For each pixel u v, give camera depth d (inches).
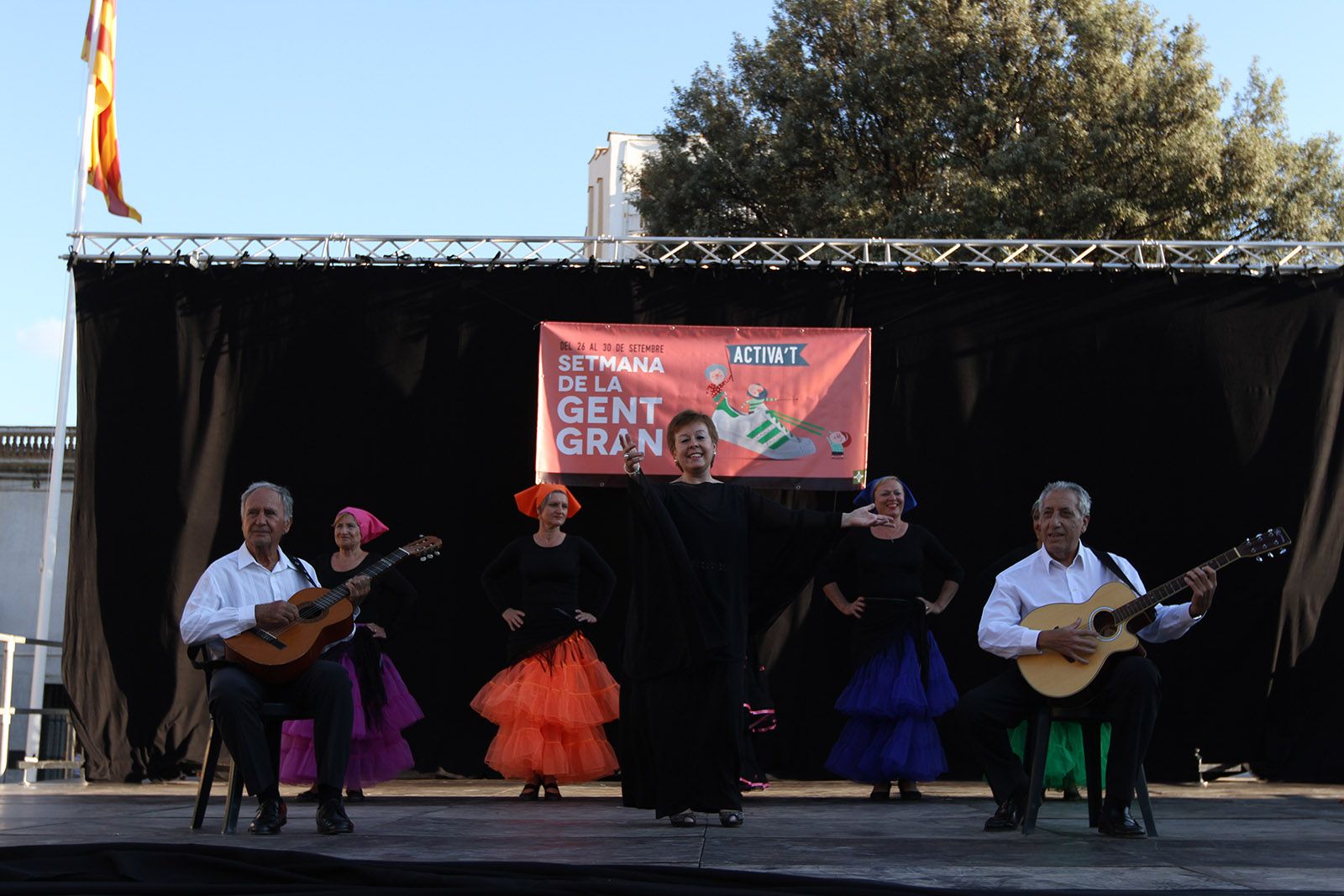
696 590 172.4
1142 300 296.8
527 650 245.9
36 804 229.9
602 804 233.8
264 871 119.5
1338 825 188.1
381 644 243.8
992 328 297.9
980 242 301.3
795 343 295.1
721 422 293.6
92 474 293.7
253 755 168.7
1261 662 286.5
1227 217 648.4
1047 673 168.2
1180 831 177.3
